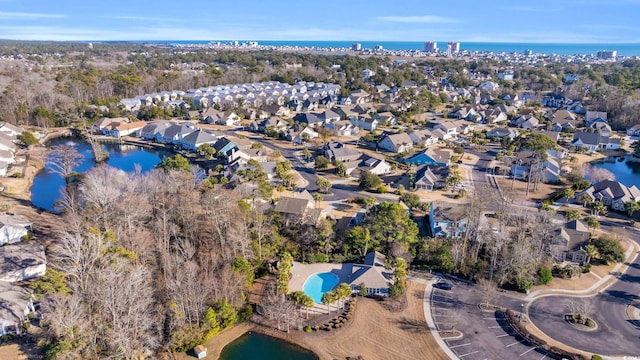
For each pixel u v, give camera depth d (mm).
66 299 52156
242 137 165500
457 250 74250
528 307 64750
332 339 58469
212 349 56750
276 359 55406
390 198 107062
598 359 52469
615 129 186875
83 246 61344
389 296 67500
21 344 55000
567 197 105875
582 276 73125
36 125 181250
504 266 70188
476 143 160125
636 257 79125
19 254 71188
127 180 95625
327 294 62906
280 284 64188
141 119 198250
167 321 58531
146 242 72562
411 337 58625
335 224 90812
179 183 94938
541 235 77000
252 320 62844
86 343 50562
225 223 79125
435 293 68562
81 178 111812
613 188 104312
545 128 182750
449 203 93438
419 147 156750
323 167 130250
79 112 191625
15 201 99938
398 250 75438
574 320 61344
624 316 62625
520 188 114812
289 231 84500
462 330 59969
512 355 55188
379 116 193625
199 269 67938
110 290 52125
